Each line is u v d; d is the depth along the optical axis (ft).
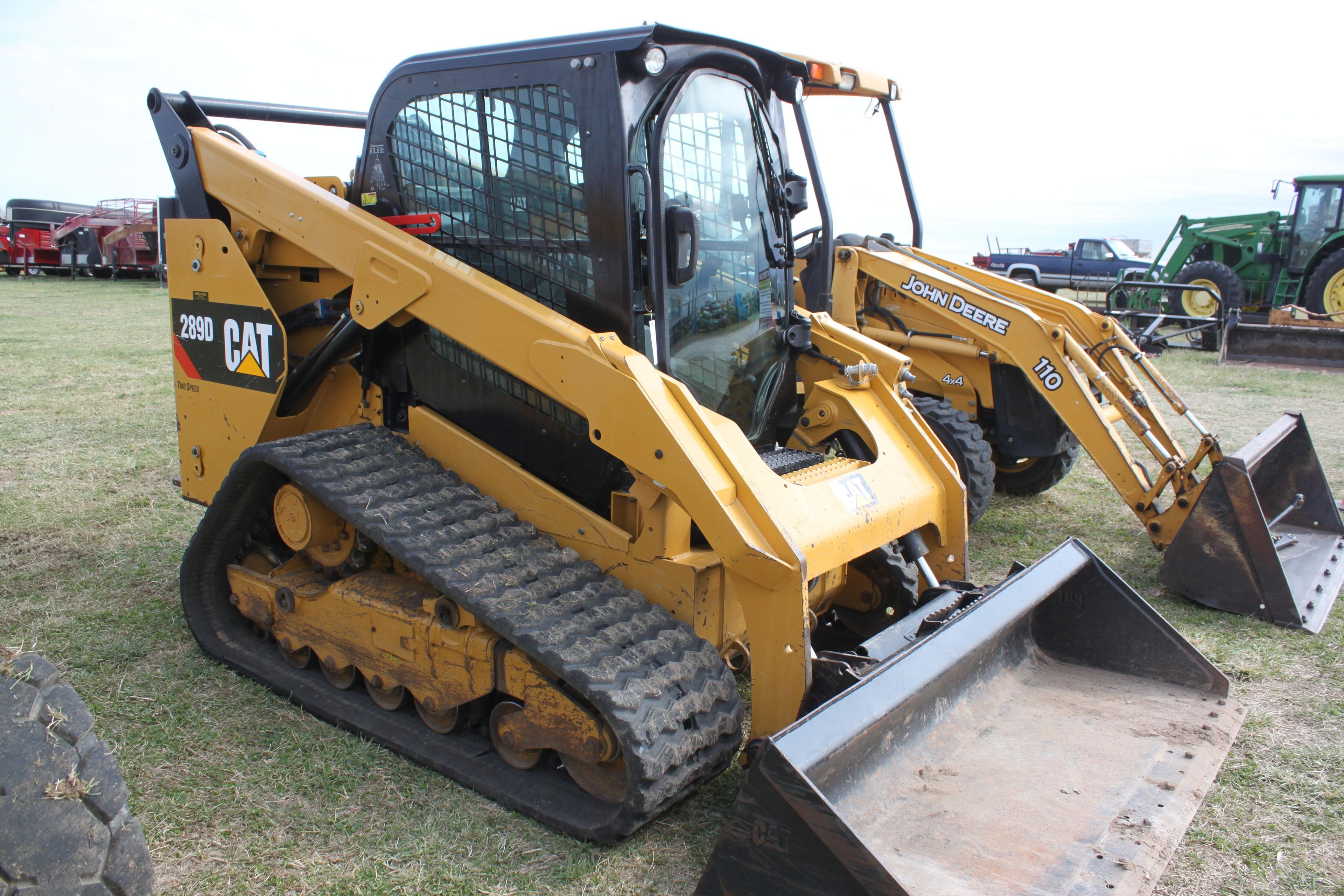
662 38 9.68
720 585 9.65
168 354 37.81
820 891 6.62
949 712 9.43
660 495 9.30
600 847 8.58
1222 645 13.42
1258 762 10.25
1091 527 19.42
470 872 8.22
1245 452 15.19
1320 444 26.03
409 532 9.68
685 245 9.36
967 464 17.81
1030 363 17.60
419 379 11.46
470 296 9.97
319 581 11.61
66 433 24.18
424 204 11.18
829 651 11.44
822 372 12.90
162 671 11.81
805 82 15.01
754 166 11.30
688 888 8.08
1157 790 8.63
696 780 8.75
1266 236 51.03
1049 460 21.03
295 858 8.34
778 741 6.80
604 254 9.64
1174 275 54.80
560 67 9.68
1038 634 11.31
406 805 9.20
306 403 12.71
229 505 11.73
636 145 9.51
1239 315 46.19
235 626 12.65
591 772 9.23
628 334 9.64
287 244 12.16
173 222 13.08
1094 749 9.27
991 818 8.09
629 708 8.12
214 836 8.61
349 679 11.26
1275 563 14.14
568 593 9.34
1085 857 7.64
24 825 5.90
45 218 94.17
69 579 14.74
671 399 9.18
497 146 10.34
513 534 10.14
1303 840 8.96
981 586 12.43
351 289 11.90
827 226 12.69
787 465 10.97
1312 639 13.62
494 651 9.39
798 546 9.01
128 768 9.62
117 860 6.30
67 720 6.36
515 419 10.56
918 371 20.85
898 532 10.97
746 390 11.46
